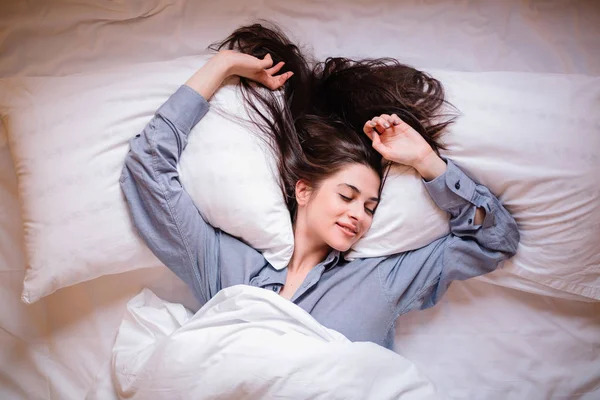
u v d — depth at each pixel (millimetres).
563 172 1131
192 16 1312
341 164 1143
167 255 1164
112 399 1138
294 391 1018
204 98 1153
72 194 1142
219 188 1143
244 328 1070
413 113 1181
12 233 1236
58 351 1247
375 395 1053
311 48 1312
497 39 1315
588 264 1173
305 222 1184
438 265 1191
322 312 1169
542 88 1179
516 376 1271
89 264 1164
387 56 1312
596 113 1146
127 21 1304
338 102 1245
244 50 1262
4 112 1176
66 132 1152
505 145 1142
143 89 1186
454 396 1259
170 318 1208
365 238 1188
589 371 1263
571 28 1312
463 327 1277
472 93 1177
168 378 1042
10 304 1242
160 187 1126
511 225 1170
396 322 1275
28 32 1289
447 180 1129
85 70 1299
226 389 1025
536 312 1280
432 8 1317
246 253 1186
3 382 1233
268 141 1178
